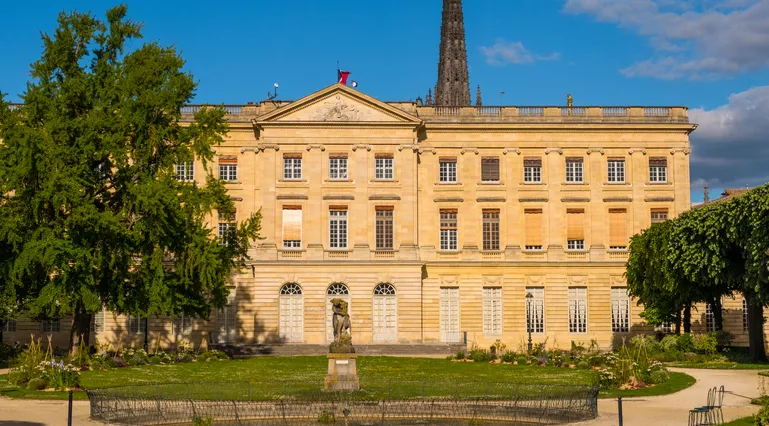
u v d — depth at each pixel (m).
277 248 84.12
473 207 87.00
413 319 83.75
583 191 87.69
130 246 60.56
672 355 67.06
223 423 37.56
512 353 69.31
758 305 64.50
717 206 65.81
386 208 85.00
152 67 62.66
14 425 35.94
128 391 41.03
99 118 59.25
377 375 57.00
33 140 56.38
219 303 67.81
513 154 87.50
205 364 65.44
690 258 67.50
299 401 40.16
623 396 46.31
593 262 86.81
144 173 61.97
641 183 87.75
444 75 158.38
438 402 40.81
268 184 84.62
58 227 58.78
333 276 83.88
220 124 67.06
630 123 87.56
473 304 86.19
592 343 79.81
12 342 84.75
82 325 63.31
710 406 38.38
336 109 85.31
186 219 63.97
